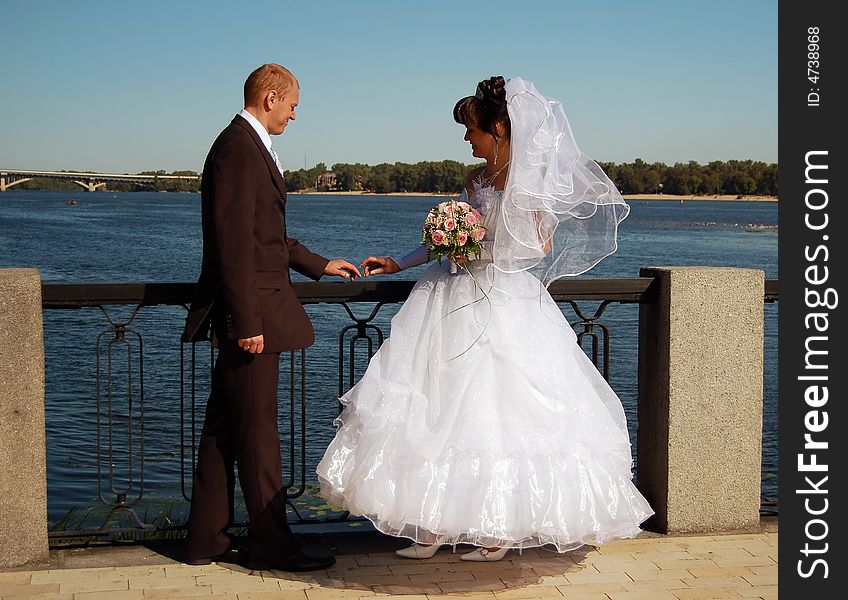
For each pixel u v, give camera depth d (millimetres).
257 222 3402
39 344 3486
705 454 3959
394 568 3580
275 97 3439
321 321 17281
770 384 13383
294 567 3529
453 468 3201
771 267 40406
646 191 124062
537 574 3525
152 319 17906
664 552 3771
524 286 3531
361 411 3365
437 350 3412
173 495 6891
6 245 46406
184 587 3367
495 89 3432
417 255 3844
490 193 3494
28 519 3543
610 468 3385
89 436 9000
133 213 105750
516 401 3297
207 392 11336
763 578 3504
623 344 16484
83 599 3242
